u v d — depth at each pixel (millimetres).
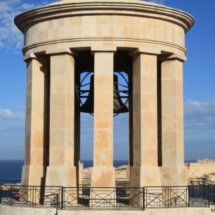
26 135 23719
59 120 21750
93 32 21625
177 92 23156
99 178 20844
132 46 21750
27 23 23547
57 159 21578
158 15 22266
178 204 21312
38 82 23516
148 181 21172
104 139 21188
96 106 21344
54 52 22047
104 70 21453
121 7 21500
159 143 23672
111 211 19125
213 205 21531
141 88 21734
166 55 23188
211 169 80500
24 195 22828
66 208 19734
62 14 22000
